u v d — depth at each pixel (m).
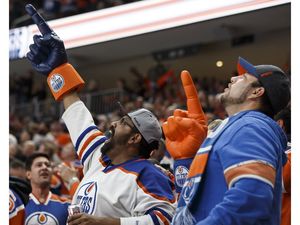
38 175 4.46
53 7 12.07
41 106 12.27
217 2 8.45
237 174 2.07
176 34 11.20
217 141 2.24
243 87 2.42
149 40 11.73
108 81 13.85
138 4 9.39
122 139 2.97
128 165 2.93
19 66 12.84
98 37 9.64
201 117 2.83
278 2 7.84
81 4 11.41
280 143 2.26
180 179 2.68
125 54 13.13
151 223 2.71
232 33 10.69
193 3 8.76
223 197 2.15
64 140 9.43
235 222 2.00
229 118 2.35
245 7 8.14
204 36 11.23
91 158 3.13
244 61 2.46
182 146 2.68
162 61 13.04
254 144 2.12
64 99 3.28
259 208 2.01
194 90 2.87
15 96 13.22
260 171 2.05
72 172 4.16
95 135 3.18
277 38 11.61
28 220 4.37
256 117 2.26
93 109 11.66
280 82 2.40
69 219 2.71
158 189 2.83
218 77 12.43
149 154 3.03
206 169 2.23
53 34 3.25
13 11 11.79
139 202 2.79
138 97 11.70
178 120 2.71
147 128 2.98
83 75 14.11
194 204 2.24
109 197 2.83
